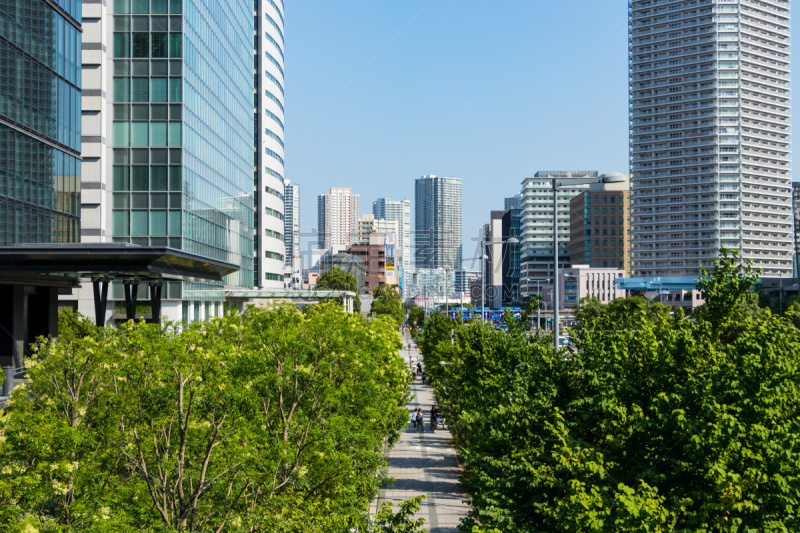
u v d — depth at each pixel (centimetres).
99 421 2245
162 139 6825
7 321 4894
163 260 4453
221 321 3272
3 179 4294
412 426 6438
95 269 4338
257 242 13262
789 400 1564
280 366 2848
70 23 5284
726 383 1580
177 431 2341
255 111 13362
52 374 2345
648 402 1720
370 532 1992
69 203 5272
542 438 1989
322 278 15200
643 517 1334
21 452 1819
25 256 4131
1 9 4262
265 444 2420
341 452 2648
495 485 2053
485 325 4391
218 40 8525
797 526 1366
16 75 4450
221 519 2105
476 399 3750
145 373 2283
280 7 14350
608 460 1731
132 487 2155
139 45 6819
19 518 1578
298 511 2050
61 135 5119
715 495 1442
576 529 1438
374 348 3538
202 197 7681
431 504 3719
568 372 2134
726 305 1838
